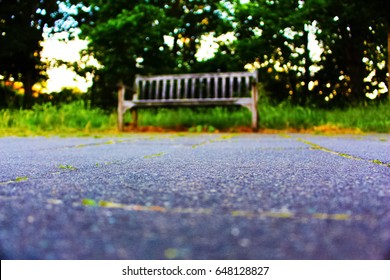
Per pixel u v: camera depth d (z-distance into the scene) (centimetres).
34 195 104
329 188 114
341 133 571
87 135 567
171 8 1245
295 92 1111
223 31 1041
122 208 87
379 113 639
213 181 130
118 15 802
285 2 856
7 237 64
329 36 942
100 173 155
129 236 65
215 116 749
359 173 149
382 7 730
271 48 939
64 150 295
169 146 338
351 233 65
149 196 103
